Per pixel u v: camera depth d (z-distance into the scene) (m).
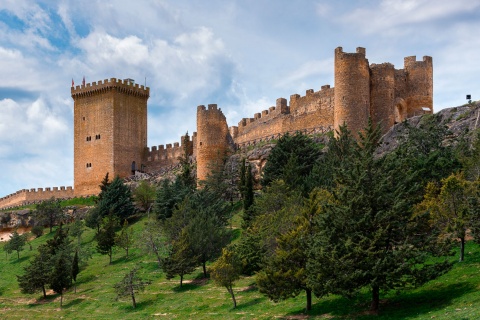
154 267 80.25
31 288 76.44
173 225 81.44
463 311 38.50
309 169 85.12
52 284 73.06
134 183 127.25
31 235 119.62
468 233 55.59
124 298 68.69
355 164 47.47
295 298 54.84
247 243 66.06
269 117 114.50
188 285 69.62
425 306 42.75
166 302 64.25
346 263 43.50
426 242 45.72
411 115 96.12
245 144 114.38
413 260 44.66
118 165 134.75
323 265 44.66
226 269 56.59
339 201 47.41
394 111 94.12
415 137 74.44
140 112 141.50
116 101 136.12
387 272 42.59
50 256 82.06
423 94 96.06
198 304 60.28
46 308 71.31
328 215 46.81
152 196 115.31
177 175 114.50
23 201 144.00
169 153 137.25
